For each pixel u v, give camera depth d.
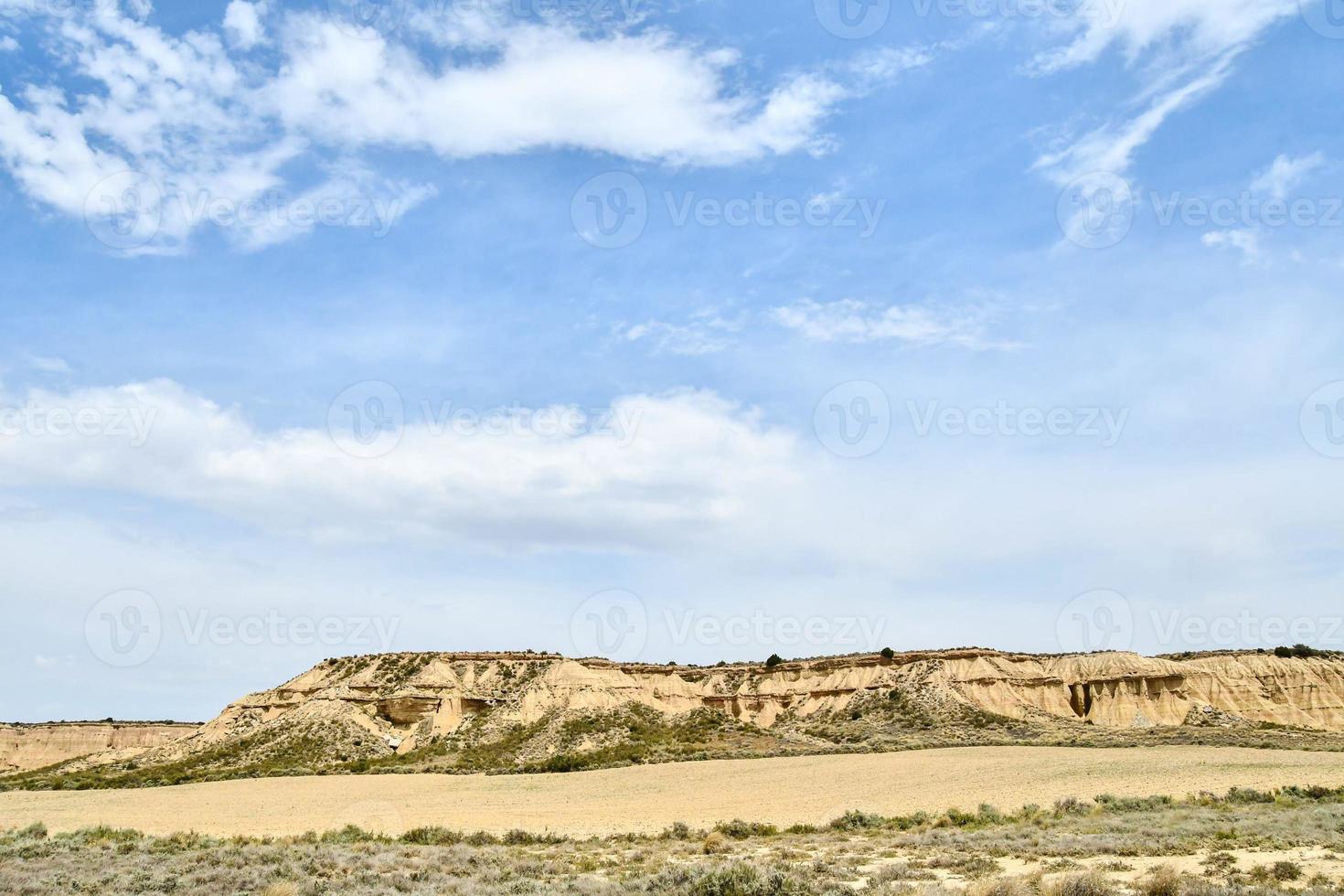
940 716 127.25
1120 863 34.03
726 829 52.03
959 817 53.44
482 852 44.00
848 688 146.12
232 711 143.00
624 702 142.50
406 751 129.00
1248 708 122.62
